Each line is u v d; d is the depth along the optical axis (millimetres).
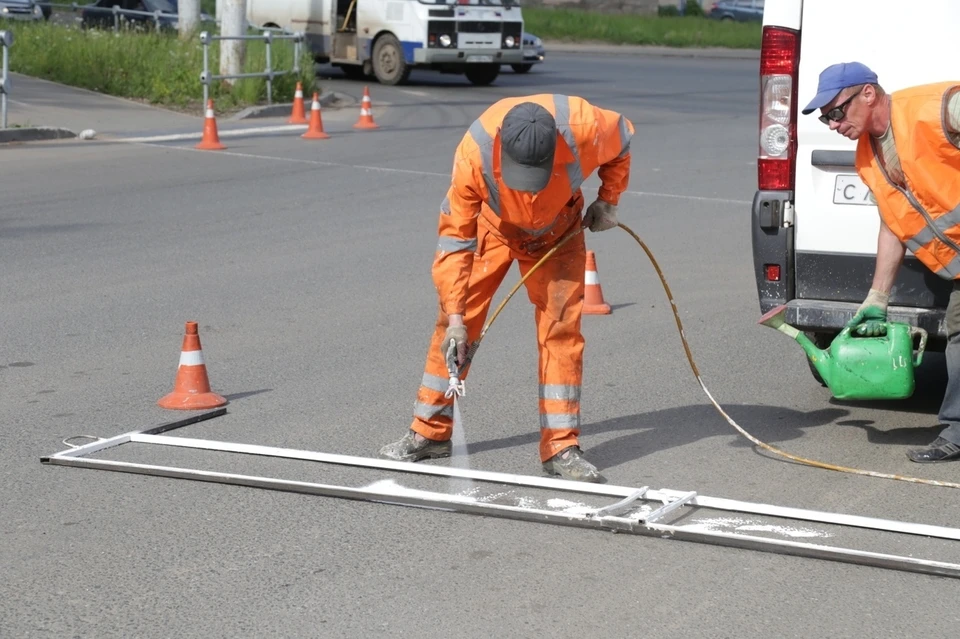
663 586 4406
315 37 27141
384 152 16719
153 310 8688
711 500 5164
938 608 4250
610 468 5750
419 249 10859
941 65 6035
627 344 8055
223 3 21406
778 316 5926
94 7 28953
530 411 6633
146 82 21641
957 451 5828
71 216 12008
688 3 58156
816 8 6215
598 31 45531
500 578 4469
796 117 6328
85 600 4266
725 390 7066
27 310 8602
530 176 4793
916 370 7637
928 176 5363
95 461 5609
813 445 6109
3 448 5902
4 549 4691
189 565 4566
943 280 6141
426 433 5809
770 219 6426
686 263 10609
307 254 10609
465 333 5203
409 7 25594
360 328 8312
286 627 4070
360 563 4598
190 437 6113
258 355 7637
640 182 14828
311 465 5699
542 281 5457
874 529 4941
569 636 4012
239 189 13719
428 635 4020
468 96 24484
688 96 25703
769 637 4027
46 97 20547
